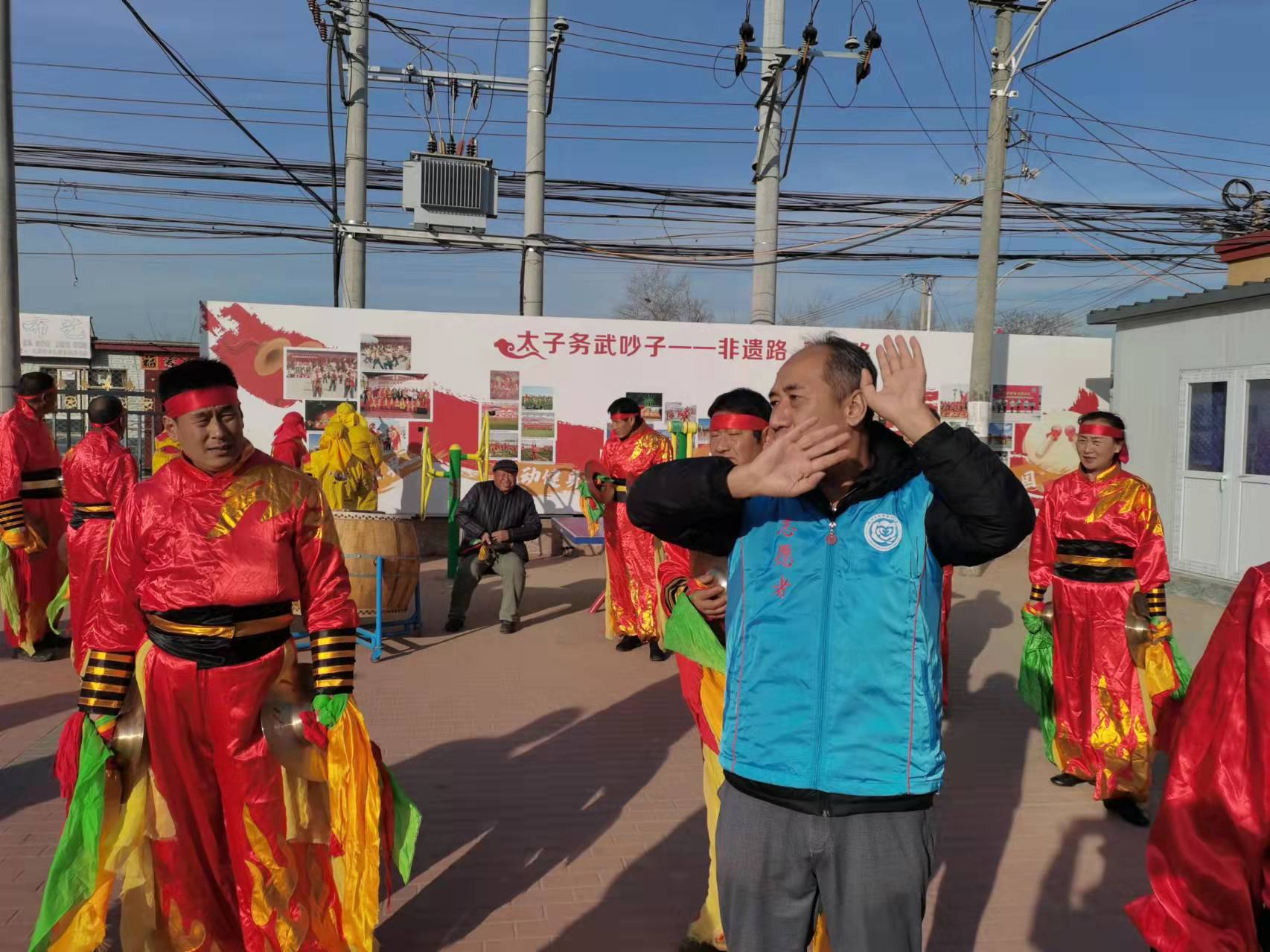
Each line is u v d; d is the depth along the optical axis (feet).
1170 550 37.93
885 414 6.75
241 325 41.09
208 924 10.21
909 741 6.98
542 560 42.34
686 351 45.06
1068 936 12.14
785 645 7.24
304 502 10.16
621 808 15.74
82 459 20.61
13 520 22.99
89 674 9.94
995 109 40.78
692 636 10.45
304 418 41.70
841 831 7.06
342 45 53.62
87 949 9.76
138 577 9.89
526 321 43.57
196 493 9.89
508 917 12.21
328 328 41.83
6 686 21.85
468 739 19.03
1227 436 35.06
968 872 13.89
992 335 41.81
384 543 25.70
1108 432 16.51
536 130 54.80
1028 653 18.12
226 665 9.79
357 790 10.12
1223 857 7.14
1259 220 54.49
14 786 16.02
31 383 23.71
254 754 9.86
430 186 53.88
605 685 23.12
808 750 7.11
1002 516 6.51
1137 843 14.96
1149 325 39.14
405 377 42.65
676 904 12.60
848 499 7.26
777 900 7.33
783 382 7.26
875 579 7.09
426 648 26.63
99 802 9.69
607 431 44.50
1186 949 7.21
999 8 40.16
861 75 45.80
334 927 10.34
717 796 11.07
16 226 30.01
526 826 14.97
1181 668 16.20
